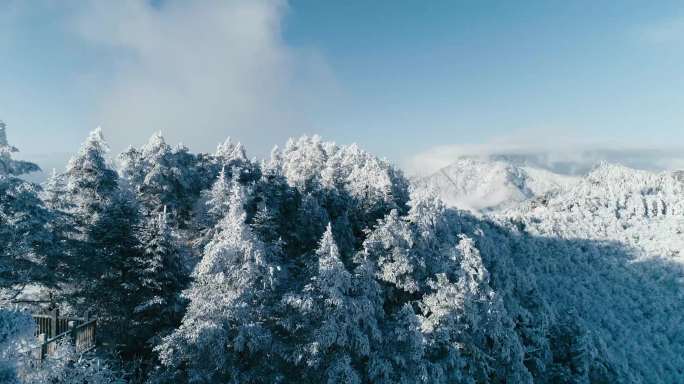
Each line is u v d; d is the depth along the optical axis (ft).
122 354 70.49
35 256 66.69
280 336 65.77
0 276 60.49
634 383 143.74
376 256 93.50
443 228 109.40
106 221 75.36
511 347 96.43
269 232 89.92
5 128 82.12
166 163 120.67
